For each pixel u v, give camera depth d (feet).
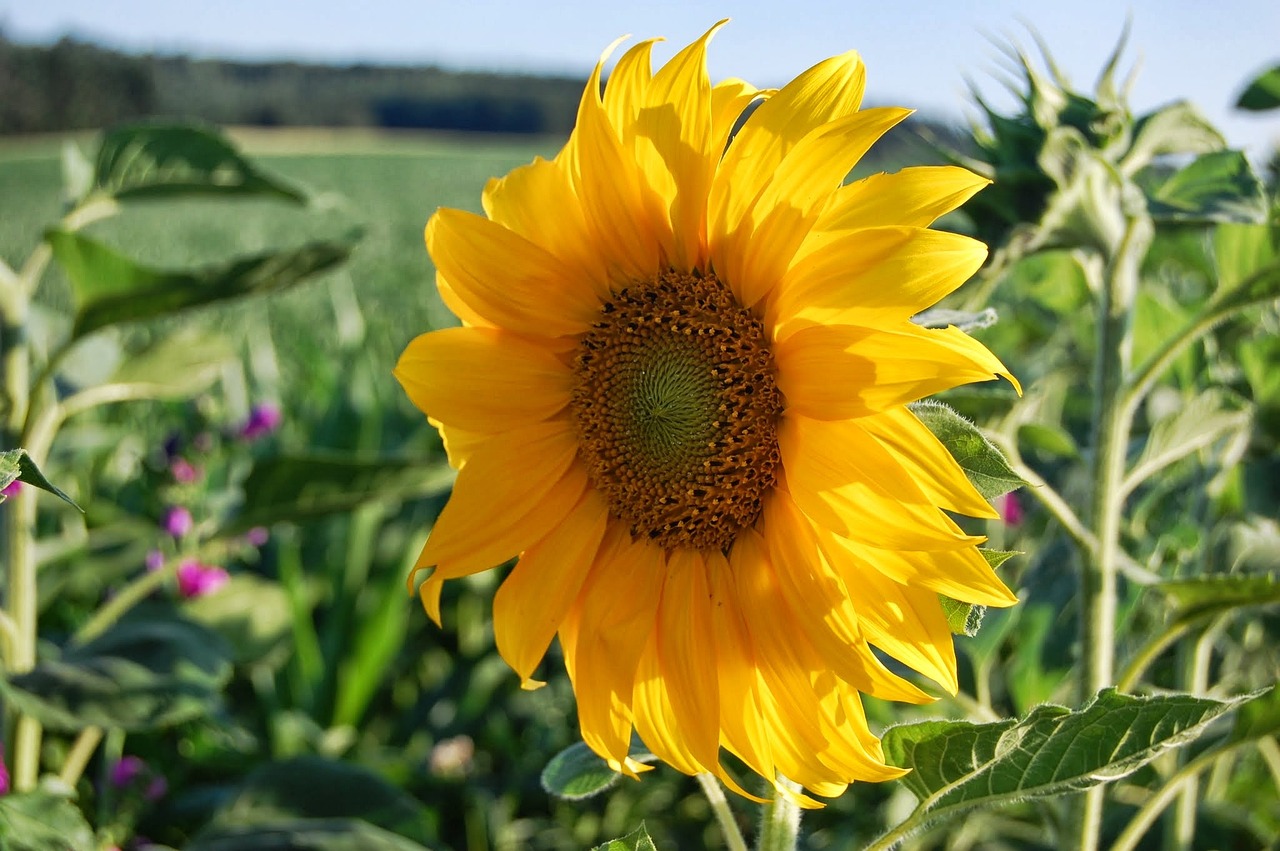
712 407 1.82
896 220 1.62
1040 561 2.50
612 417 1.86
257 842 2.29
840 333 1.64
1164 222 2.07
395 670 3.90
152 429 5.11
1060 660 2.36
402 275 17.95
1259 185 1.95
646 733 1.78
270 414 4.32
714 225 1.79
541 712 3.65
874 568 1.66
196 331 2.69
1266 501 2.53
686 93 1.73
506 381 1.87
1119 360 2.06
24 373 2.47
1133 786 2.63
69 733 2.94
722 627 1.77
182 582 3.27
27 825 2.03
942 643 1.64
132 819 2.87
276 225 28.35
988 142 1.97
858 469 1.63
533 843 3.15
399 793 2.51
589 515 1.86
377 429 4.70
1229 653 2.59
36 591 2.97
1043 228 1.95
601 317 1.87
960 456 1.68
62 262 2.34
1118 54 1.98
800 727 1.70
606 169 1.80
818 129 1.66
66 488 3.86
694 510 1.81
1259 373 2.53
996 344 3.65
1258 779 2.79
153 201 2.57
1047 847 2.59
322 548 4.14
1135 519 2.58
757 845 1.77
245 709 3.64
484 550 1.85
